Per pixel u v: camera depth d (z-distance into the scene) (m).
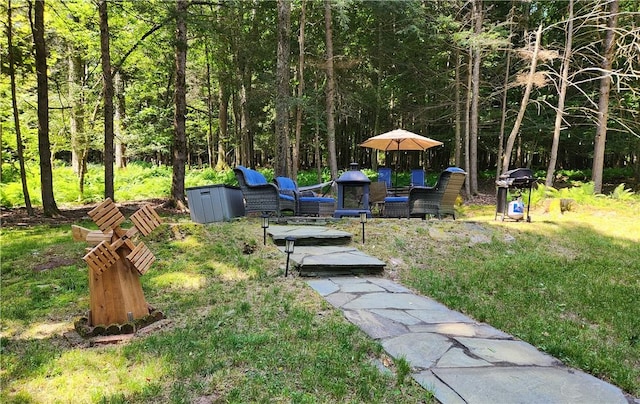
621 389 2.46
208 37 12.66
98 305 3.38
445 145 20.95
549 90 15.73
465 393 2.28
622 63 14.23
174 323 3.54
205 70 20.50
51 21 10.66
